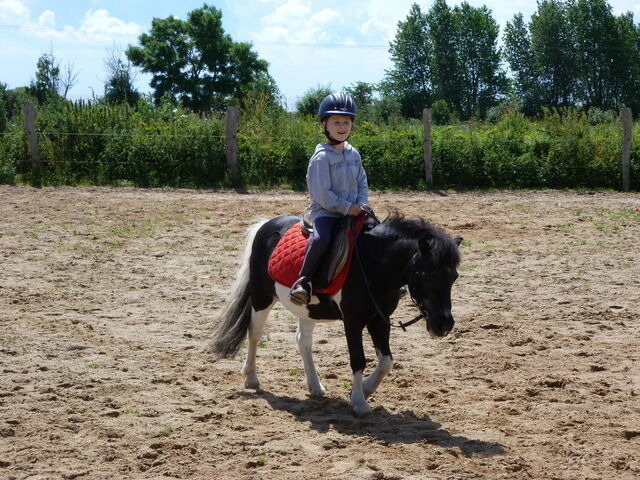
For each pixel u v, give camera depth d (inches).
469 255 443.5
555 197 698.2
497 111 2278.5
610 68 2977.4
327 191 199.0
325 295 204.5
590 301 341.7
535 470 168.9
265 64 2439.7
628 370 249.4
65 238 472.4
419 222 196.4
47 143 738.2
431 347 278.2
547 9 3058.6
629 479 164.2
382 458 173.6
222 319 232.2
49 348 265.7
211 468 168.6
